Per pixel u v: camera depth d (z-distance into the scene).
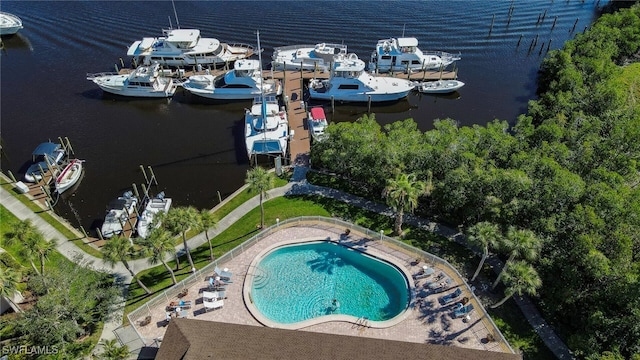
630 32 81.06
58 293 37.22
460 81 78.19
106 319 39.69
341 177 56.16
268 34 91.12
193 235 48.81
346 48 82.25
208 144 63.78
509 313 39.75
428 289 41.03
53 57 83.81
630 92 71.31
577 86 65.31
